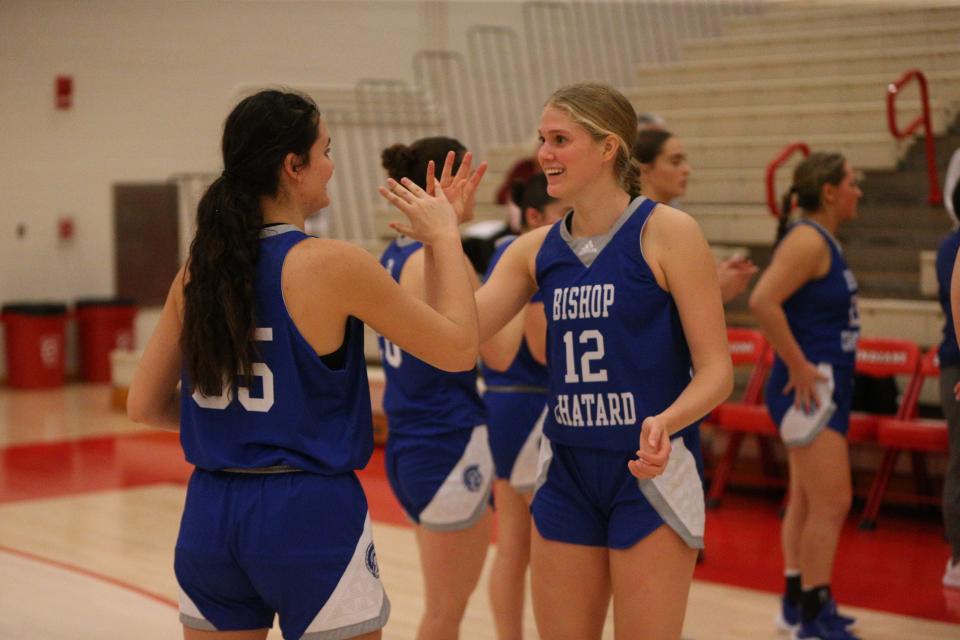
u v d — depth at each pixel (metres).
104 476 14.27
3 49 21.80
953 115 16.02
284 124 4.25
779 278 7.98
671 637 4.75
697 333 4.63
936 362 11.51
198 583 4.32
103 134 22.84
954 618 8.73
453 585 6.43
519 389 7.31
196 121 23.61
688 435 4.84
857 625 8.58
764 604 9.17
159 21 23.14
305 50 24.16
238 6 23.66
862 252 15.08
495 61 25.11
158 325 4.58
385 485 13.87
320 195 4.41
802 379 7.99
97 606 8.30
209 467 4.29
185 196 23.56
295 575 4.14
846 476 8.10
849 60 18.55
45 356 21.73
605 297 4.75
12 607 8.23
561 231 4.95
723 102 18.81
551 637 4.98
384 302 4.25
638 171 4.95
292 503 4.14
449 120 24.78
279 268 4.19
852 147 15.62
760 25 22.23
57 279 22.64
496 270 5.24
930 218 14.81
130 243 23.31
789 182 15.82
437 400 6.38
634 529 4.70
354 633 4.20
